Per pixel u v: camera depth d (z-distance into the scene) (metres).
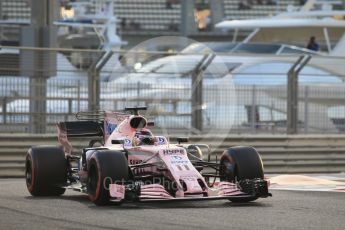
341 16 115.19
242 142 57.25
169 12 166.25
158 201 29.88
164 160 31.31
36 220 28.08
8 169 50.38
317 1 119.19
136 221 27.72
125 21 162.62
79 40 115.06
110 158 31.38
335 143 59.03
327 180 46.69
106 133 35.75
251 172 32.62
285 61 85.06
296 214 29.83
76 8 116.12
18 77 55.81
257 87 63.00
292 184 43.69
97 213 29.80
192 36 155.38
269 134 61.97
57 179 35.81
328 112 67.44
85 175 33.78
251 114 62.84
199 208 31.42
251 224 27.19
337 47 101.75
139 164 31.91
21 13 148.50
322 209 31.47
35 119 56.06
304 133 65.38
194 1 160.25
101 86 57.41
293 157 56.72
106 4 117.25
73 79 57.03
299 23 107.31
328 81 79.56
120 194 30.36
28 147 51.81
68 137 36.47
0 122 55.59
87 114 40.56
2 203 33.28
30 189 36.25
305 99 65.38
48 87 56.38
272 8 169.50
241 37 160.00
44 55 56.25
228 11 166.38
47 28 58.22
